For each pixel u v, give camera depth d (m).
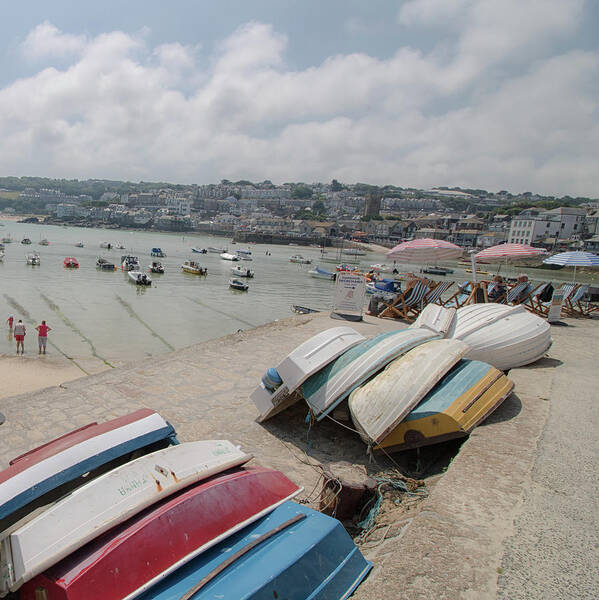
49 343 19.88
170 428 3.77
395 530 3.81
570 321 15.05
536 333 8.53
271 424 6.95
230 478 3.06
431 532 3.31
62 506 2.64
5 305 29.05
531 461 4.50
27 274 46.41
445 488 3.97
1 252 62.94
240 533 2.84
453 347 6.04
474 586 2.76
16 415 7.53
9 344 19.56
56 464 3.16
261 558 2.55
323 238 160.38
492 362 8.13
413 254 16.42
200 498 2.79
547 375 7.96
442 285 16.31
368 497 4.52
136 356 18.33
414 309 17.02
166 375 9.43
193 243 141.88
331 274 61.03
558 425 5.49
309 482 5.27
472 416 5.35
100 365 16.67
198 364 10.20
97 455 3.30
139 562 2.42
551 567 2.96
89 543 2.53
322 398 6.03
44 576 2.37
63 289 37.56
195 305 33.59
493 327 8.26
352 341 6.46
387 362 6.04
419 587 2.73
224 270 65.56
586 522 3.49
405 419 5.43
